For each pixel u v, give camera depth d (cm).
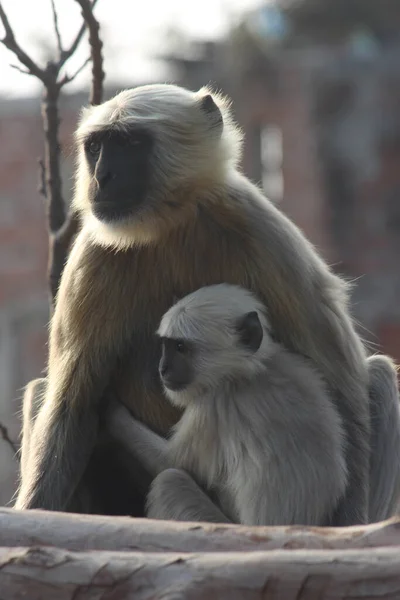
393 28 5153
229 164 1206
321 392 1127
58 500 1167
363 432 1169
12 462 3634
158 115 1187
